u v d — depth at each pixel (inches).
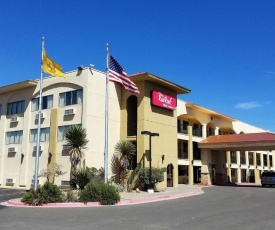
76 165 1056.2
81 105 1169.4
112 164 1202.6
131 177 1160.2
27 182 1280.8
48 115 1267.2
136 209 649.0
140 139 1211.9
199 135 1734.7
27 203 727.1
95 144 1156.5
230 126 1999.3
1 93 1465.3
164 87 1347.2
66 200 747.4
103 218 522.3
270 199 857.5
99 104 1197.1
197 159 1678.2
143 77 1213.1
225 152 1819.6
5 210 636.1
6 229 422.9
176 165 1365.7
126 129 1251.8
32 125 1316.4
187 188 1280.8
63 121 1212.5
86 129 1133.1
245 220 498.3
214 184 1699.1
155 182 1120.8
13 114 1407.5
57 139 1213.7
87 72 1173.7
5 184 1353.3
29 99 1349.7
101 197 737.6
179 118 1596.9
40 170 1234.0
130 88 986.1
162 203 773.3
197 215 553.6
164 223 472.1
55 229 425.4
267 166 2434.8
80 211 617.6
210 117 1796.3
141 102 1235.2
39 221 490.9
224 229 425.1
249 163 2194.9
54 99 1261.1
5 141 1406.3
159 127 1293.1
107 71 917.2
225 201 808.3
